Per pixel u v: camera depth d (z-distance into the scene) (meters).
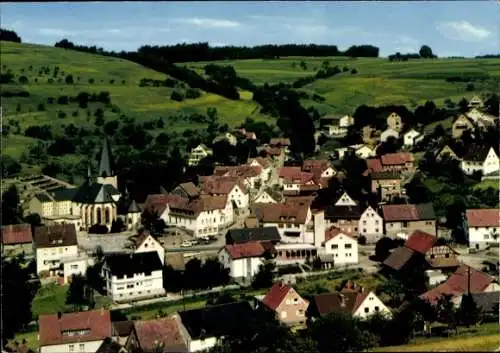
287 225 151.25
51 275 138.00
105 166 189.88
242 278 132.38
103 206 171.88
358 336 85.75
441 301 99.44
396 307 110.38
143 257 127.62
